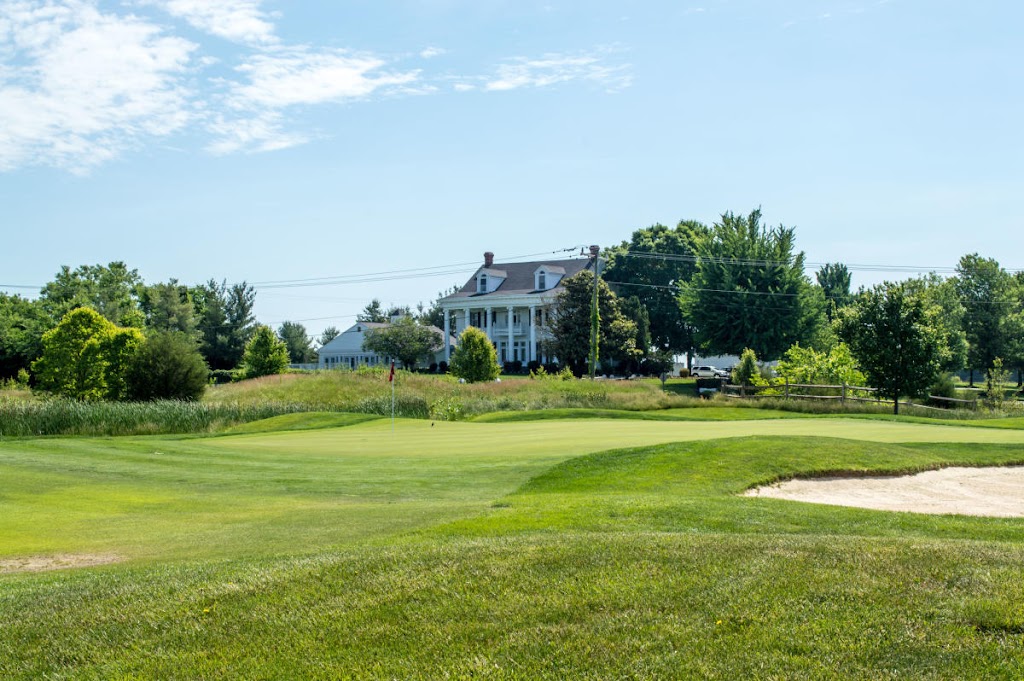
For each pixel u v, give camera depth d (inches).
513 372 2955.2
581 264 3233.3
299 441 843.4
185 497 514.6
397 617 228.7
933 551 274.5
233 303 3186.5
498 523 375.9
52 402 1131.9
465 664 199.2
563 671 193.6
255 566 291.0
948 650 197.0
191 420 1137.4
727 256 2596.0
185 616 238.8
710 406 1320.1
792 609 223.0
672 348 3449.8
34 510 472.7
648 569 259.1
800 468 559.2
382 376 1712.6
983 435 794.2
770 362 2635.3
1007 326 2583.7
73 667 211.8
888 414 1209.4
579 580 250.4
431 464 633.6
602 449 676.1
